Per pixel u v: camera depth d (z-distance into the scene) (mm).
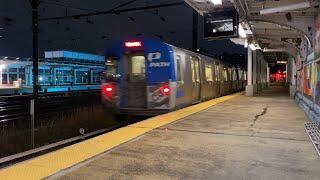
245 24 15773
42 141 12508
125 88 13922
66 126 14734
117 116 15188
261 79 37156
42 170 5273
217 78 22750
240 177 5055
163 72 13531
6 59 26828
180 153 6406
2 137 11641
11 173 5109
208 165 5645
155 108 13641
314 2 11375
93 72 37250
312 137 7898
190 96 16344
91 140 7449
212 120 10750
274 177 5062
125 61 13961
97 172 5238
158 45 13594
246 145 7105
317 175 5164
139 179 4949
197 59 17859
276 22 14570
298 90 20328
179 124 9836
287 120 10891
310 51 13688
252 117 11609
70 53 35781
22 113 16000
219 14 13664
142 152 6457
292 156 6230
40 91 29047
